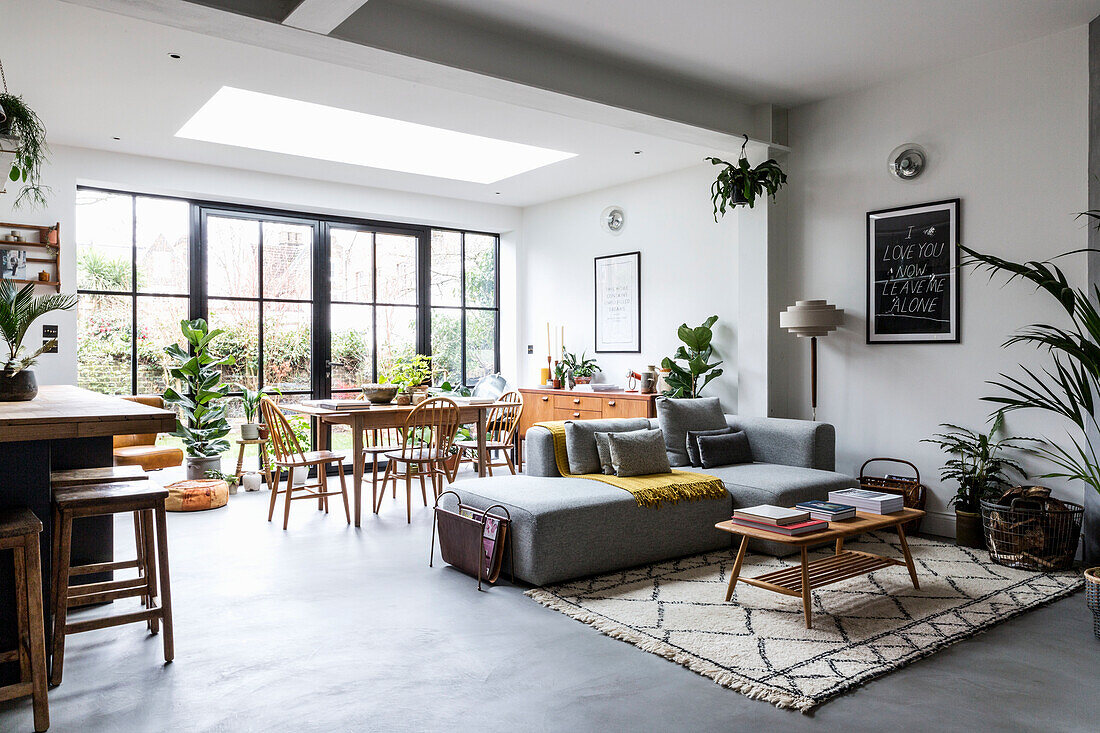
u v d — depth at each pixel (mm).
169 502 5398
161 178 6000
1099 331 3367
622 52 4355
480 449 5824
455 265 7992
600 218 7242
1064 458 4168
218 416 6168
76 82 4406
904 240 4859
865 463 5055
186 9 3160
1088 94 4055
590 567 3783
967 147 4574
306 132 6008
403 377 6453
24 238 5445
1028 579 3740
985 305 4496
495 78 4047
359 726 2283
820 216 5344
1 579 2426
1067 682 2596
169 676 2631
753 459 5090
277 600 3445
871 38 4230
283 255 6883
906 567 3725
